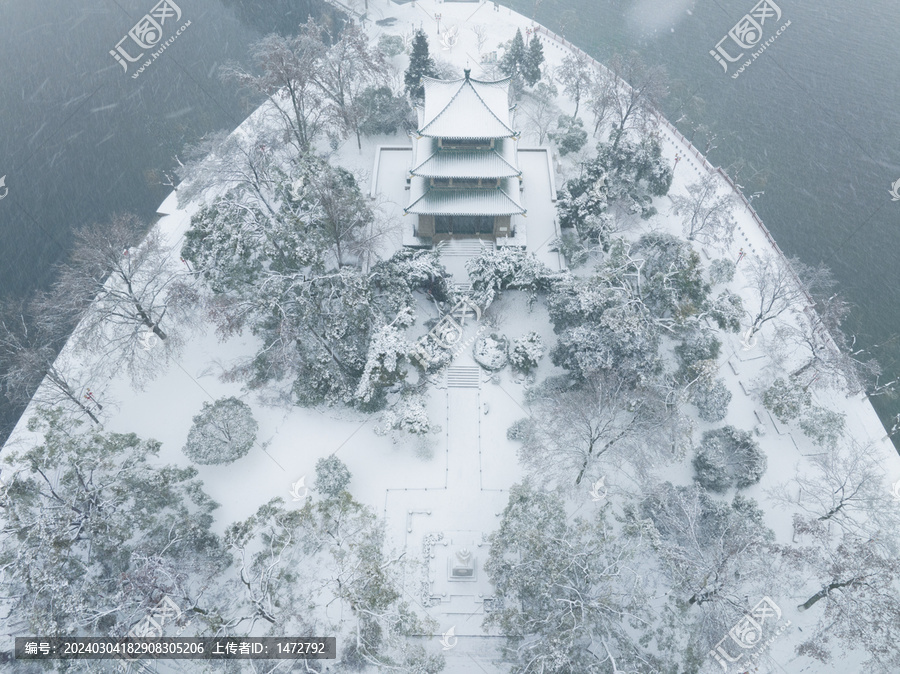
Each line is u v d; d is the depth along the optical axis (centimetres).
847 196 8856
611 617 4491
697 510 5206
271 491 5812
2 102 9700
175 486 5575
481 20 11344
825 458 5997
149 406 6316
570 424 5603
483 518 5684
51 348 6781
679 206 7606
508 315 6931
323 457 6000
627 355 5938
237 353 6700
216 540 5300
